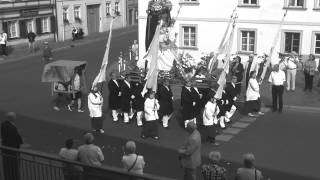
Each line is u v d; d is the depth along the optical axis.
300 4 29.58
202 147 16.14
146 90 18.25
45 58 35.12
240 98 22.77
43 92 25.67
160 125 18.95
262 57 27.73
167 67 22.00
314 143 16.41
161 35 22.64
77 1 50.00
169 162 14.70
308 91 24.28
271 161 14.70
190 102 17.89
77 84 21.19
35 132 18.25
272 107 21.00
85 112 21.33
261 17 30.44
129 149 10.06
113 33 53.62
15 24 42.84
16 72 32.06
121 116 20.25
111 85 19.27
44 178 10.23
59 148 16.22
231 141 16.83
